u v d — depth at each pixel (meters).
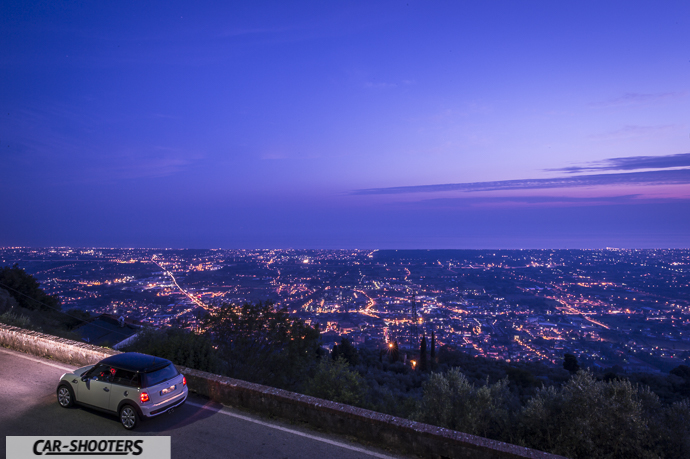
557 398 9.55
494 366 39.25
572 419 8.80
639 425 8.26
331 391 13.75
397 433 6.20
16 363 9.81
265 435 6.59
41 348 10.41
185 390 7.38
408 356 48.44
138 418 6.58
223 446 6.21
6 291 27.88
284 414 7.18
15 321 14.64
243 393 7.62
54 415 7.16
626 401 8.51
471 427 10.20
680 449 8.08
